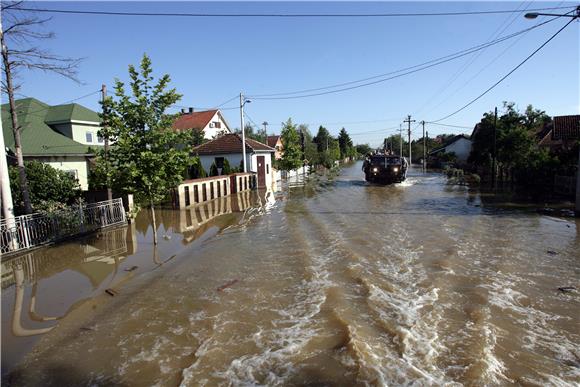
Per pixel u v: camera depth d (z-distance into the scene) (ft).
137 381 14.11
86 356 15.93
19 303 21.56
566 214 45.70
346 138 319.47
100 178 31.81
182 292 22.72
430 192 75.15
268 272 26.07
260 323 18.42
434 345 15.98
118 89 30.07
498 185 85.61
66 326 18.69
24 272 26.76
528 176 73.92
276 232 39.22
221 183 71.51
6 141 59.57
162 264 28.55
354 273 25.18
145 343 16.88
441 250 30.66
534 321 18.15
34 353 16.25
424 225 41.14
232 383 13.79
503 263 26.96
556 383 13.46
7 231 29.66
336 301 20.67
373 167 96.68
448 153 180.34
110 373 14.67
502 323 17.93
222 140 93.71
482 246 31.71
